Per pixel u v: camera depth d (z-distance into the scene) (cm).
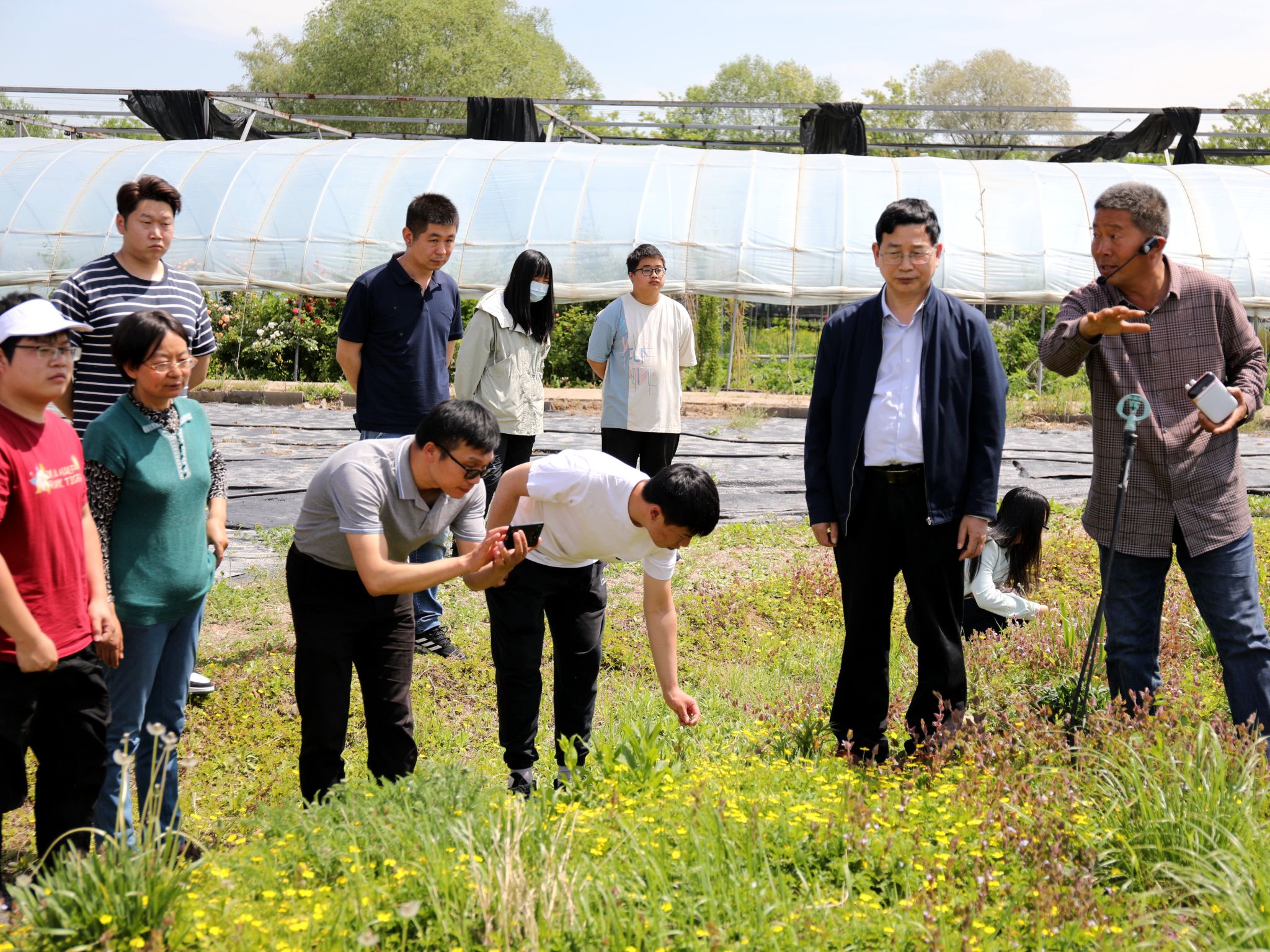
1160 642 498
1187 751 362
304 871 306
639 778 392
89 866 288
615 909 288
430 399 588
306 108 4953
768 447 1296
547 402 1577
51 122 2814
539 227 1800
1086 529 443
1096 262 426
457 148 1964
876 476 425
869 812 346
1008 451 1293
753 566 779
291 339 1823
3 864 375
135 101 2356
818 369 446
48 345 319
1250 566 417
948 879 314
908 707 463
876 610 437
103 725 343
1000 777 364
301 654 385
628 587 729
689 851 329
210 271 1825
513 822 330
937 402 416
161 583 368
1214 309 416
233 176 1892
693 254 1767
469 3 4975
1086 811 356
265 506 940
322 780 390
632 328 738
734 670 569
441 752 484
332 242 1823
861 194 1814
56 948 273
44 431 329
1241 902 292
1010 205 1803
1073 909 296
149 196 456
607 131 4203
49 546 324
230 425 1388
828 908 296
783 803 358
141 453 363
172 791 387
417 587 355
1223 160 2831
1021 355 2102
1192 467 415
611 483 384
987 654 536
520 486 405
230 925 281
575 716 437
